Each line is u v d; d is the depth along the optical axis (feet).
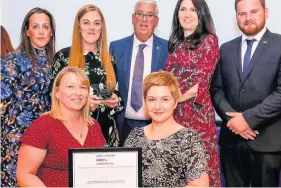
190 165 5.24
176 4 7.69
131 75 7.91
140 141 5.64
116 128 7.85
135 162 5.47
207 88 7.47
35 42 7.61
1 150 7.39
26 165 5.65
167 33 7.80
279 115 7.44
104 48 7.70
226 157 7.75
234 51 7.55
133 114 7.88
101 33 7.67
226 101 7.59
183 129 5.53
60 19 7.77
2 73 7.29
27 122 7.32
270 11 7.52
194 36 7.52
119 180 5.48
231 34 7.59
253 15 7.47
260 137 7.58
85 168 5.47
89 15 7.55
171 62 7.64
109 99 7.61
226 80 7.59
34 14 7.65
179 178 5.37
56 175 5.75
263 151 7.60
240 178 7.78
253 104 7.47
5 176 7.43
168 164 5.36
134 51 7.90
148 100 5.62
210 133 7.53
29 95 7.34
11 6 7.82
